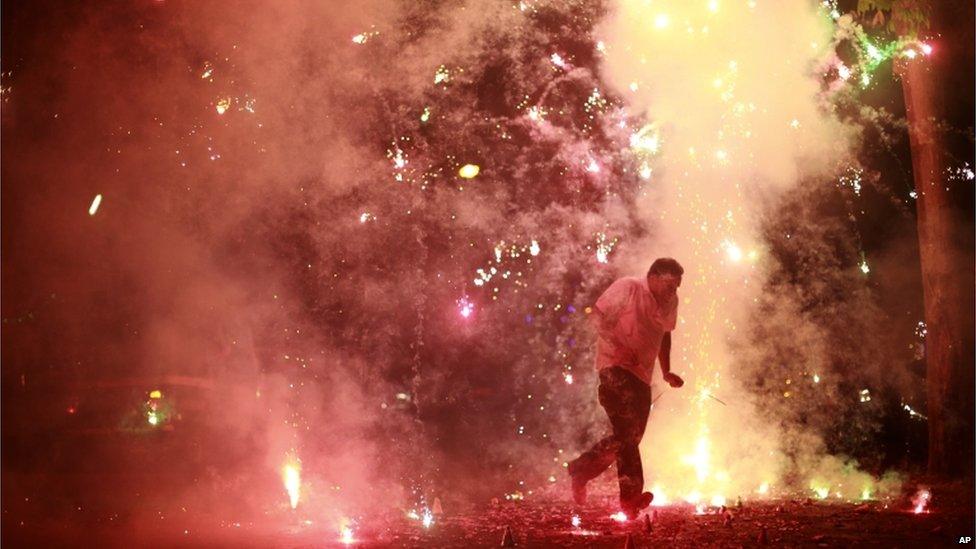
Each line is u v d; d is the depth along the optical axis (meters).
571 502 9.89
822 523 8.24
